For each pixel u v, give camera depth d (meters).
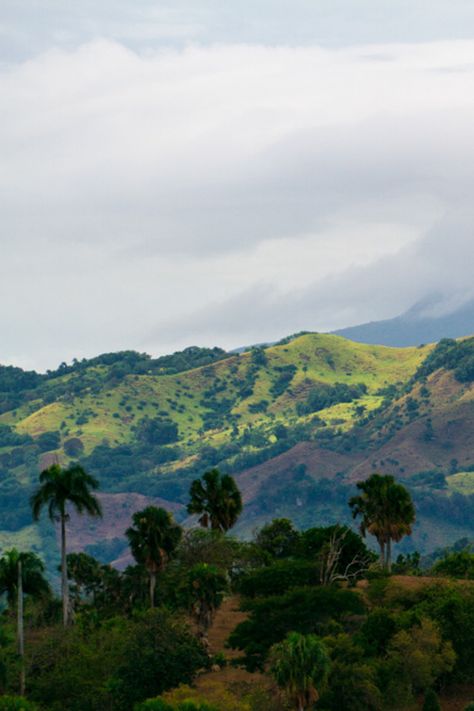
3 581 178.25
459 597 187.12
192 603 183.50
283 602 180.25
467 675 178.75
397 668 165.75
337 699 155.75
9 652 181.12
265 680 164.50
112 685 163.75
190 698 140.88
